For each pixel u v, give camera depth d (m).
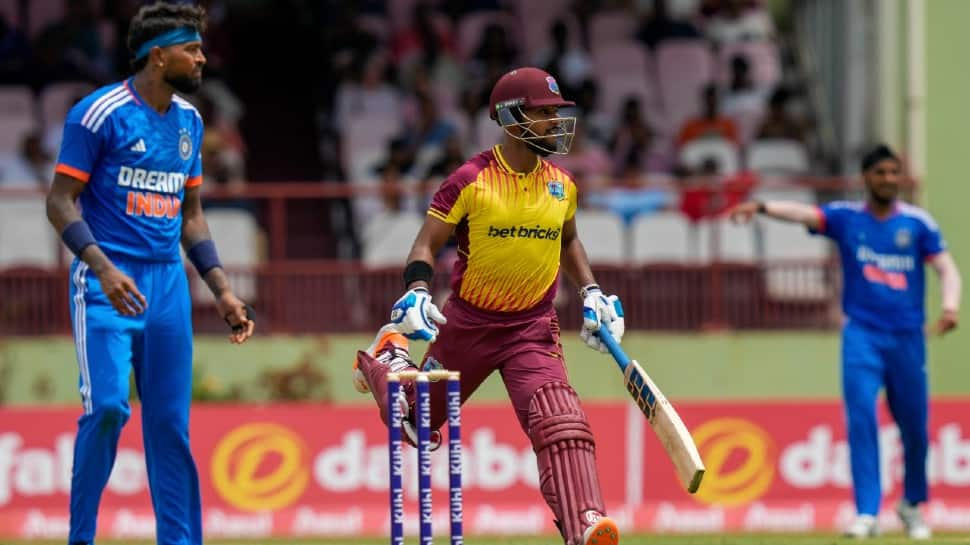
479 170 22.61
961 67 52.78
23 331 50.97
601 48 65.19
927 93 52.72
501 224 22.50
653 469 46.19
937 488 46.38
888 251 36.62
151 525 44.31
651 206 54.91
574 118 22.62
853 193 52.72
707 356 52.03
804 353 52.16
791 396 52.12
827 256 55.16
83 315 22.11
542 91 22.23
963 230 52.34
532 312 23.19
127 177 22.30
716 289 52.16
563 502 21.62
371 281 51.84
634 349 51.78
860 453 36.31
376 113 61.81
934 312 52.12
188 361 23.02
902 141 52.88
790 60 66.25
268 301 51.66
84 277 22.16
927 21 52.72
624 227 54.25
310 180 65.69
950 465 46.44
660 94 63.72
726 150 59.44
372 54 63.72
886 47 53.12
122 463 44.59
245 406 45.41
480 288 22.88
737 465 46.34
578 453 21.94
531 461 45.75
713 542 33.72
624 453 46.19
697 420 46.47
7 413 45.06
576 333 51.88
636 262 53.50
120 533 44.16
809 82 64.69
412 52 64.56
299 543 39.09
